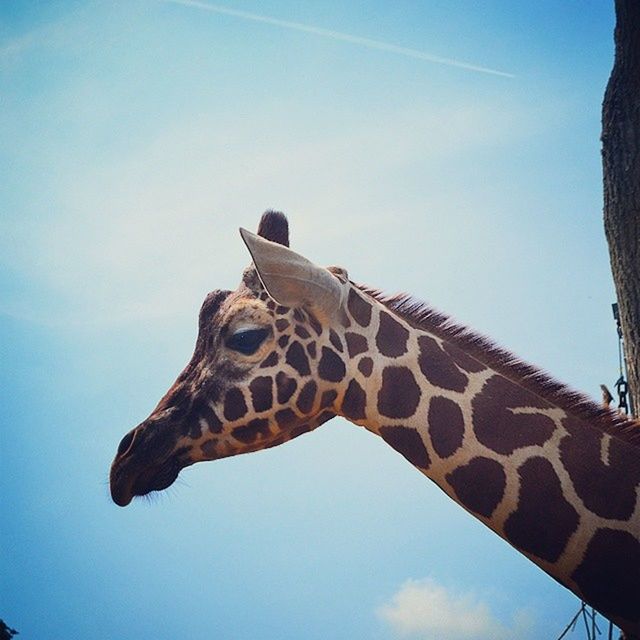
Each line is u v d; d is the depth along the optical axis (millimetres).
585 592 6086
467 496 6336
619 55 7816
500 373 6547
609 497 6102
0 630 10938
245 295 6859
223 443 6688
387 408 6539
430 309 6809
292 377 6617
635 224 7559
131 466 6641
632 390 7516
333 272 6816
